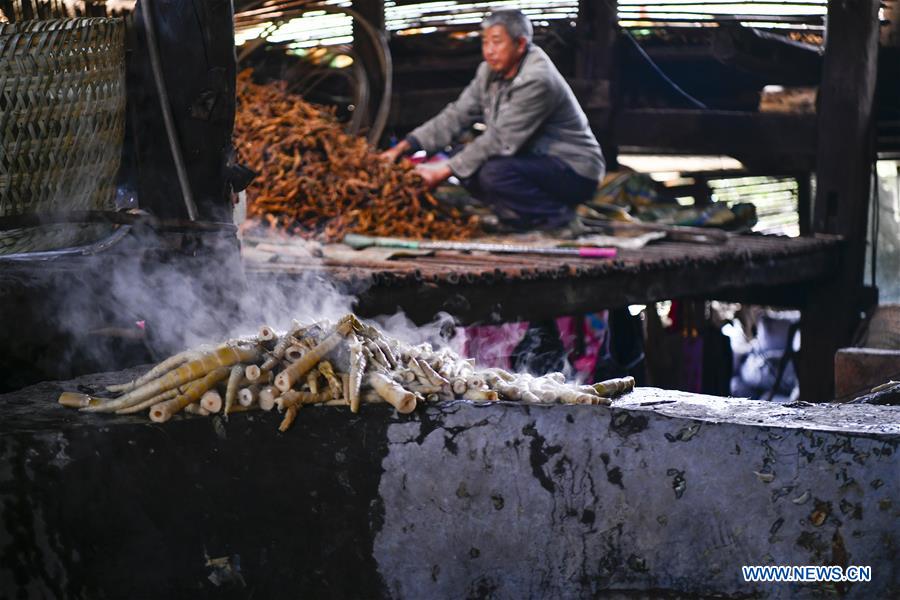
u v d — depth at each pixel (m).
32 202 2.57
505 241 6.12
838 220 7.25
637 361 7.45
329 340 2.22
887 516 2.03
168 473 2.14
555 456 2.12
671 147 8.05
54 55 2.53
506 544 2.16
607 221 6.96
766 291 7.29
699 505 2.09
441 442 2.14
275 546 2.18
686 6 7.94
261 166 5.82
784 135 7.68
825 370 7.23
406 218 6.04
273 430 2.15
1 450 2.07
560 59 8.31
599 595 2.15
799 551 2.07
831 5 7.19
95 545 2.12
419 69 8.50
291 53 8.51
